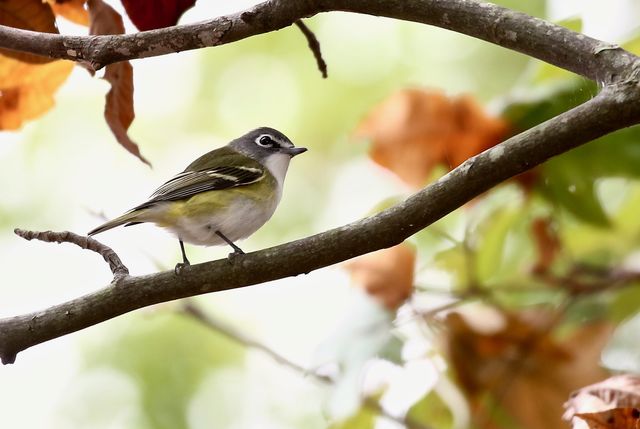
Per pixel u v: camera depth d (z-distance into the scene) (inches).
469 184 267.9
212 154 501.0
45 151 701.3
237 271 295.1
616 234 504.4
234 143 511.2
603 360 426.0
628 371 404.8
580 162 434.3
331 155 699.4
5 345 300.2
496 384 394.9
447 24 281.9
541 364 394.6
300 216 687.1
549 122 260.1
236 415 616.4
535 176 438.3
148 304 301.0
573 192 439.8
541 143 258.7
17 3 339.3
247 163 469.4
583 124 254.7
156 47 292.7
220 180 447.2
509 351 396.2
